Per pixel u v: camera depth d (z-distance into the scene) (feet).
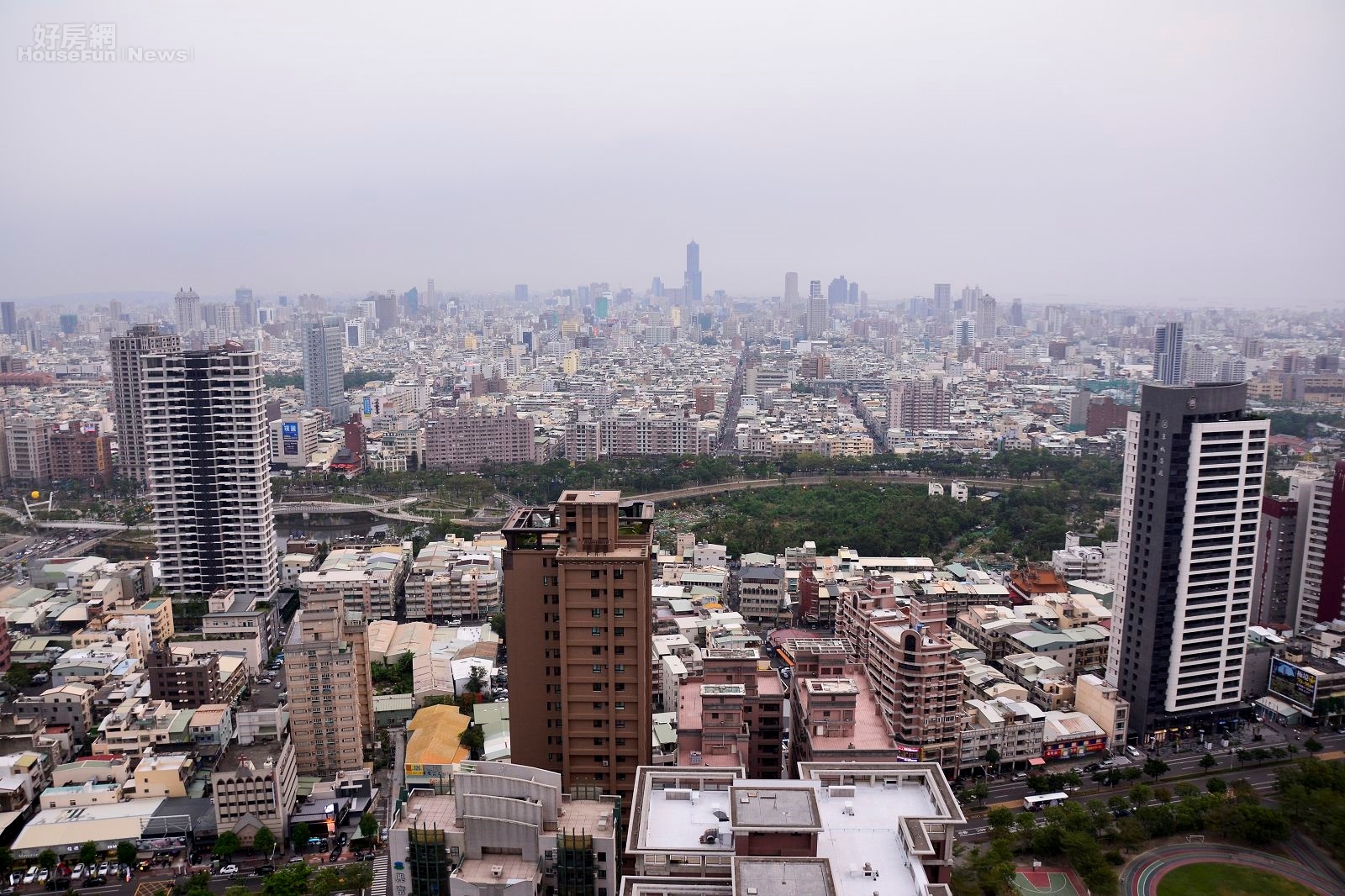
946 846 416.05
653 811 457.27
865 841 419.95
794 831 405.39
